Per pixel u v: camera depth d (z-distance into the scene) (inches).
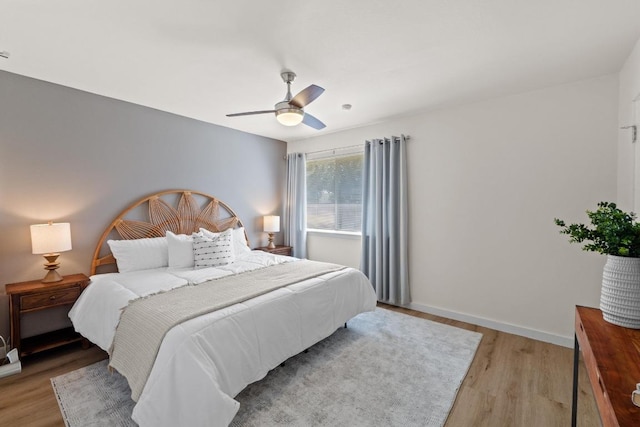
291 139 196.2
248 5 65.5
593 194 101.8
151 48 83.7
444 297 135.6
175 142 143.1
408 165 145.8
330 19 70.6
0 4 64.5
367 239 161.0
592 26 72.7
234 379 67.7
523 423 69.1
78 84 108.9
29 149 103.6
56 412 71.7
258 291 88.4
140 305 79.0
